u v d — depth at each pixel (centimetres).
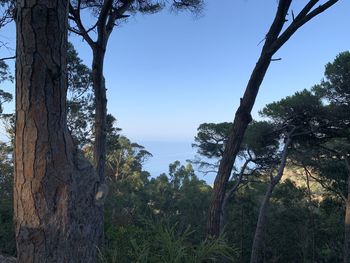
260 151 2092
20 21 243
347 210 1916
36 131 244
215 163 2594
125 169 4925
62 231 248
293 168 2605
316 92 1805
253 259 1752
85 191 266
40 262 242
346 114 1691
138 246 336
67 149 255
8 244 1005
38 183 243
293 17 582
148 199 4534
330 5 560
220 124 2500
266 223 3062
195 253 341
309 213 2942
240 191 3036
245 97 618
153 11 1003
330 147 2058
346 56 1653
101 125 904
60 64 248
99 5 959
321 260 2966
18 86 247
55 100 248
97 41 851
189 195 4209
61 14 249
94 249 269
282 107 1834
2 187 1623
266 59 601
